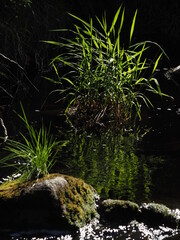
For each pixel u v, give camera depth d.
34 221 3.62
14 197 3.67
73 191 3.79
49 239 3.51
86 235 3.56
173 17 11.72
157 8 11.99
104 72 6.67
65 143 5.78
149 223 3.75
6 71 8.91
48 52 10.00
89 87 6.71
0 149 5.52
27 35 9.53
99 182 4.54
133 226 3.71
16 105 7.58
